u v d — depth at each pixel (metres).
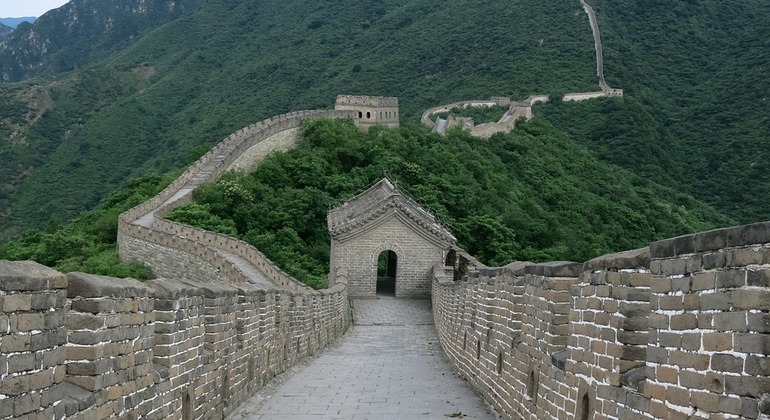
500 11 197.00
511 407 17.39
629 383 9.99
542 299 14.72
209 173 81.44
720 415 7.52
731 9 174.88
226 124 164.75
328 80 189.62
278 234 72.31
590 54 166.12
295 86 187.75
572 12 184.75
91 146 153.12
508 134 113.69
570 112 141.38
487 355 20.94
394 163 85.88
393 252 61.03
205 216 71.06
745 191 104.81
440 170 88.38
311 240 74.00
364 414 18.91
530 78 163.00
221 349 17.41
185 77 196.62
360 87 181.12
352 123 95.94
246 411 18.95
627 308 10.37
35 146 153.12
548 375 14.01
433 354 34.81
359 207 61.41
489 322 20.92
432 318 50.41
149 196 83.31
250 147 87.88
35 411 8.40
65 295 9.05
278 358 25.33
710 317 7.77
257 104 177.50
